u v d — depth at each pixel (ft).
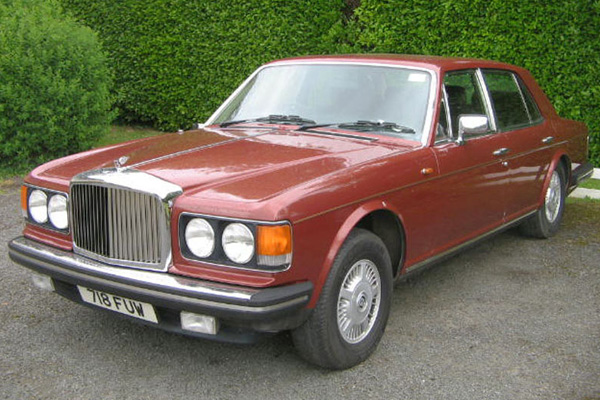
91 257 11.94
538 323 14.62
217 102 36.45
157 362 12.62
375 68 15.66
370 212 12.30
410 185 13.33
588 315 15.10
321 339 11.50
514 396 11.48
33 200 13.06
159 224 10.98
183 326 10.96
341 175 11.89
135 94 39.63
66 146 30.83
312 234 11.01
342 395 11.47
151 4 37.04
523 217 18.74
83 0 39.70
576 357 12.98
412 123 14.56
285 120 15.56
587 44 26.37
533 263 18.67
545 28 26.94
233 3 34.14
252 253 10.45
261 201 10.55
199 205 10.78
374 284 12.79
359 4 32.96
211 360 12.74
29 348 13.08
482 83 17.04
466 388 11.75
